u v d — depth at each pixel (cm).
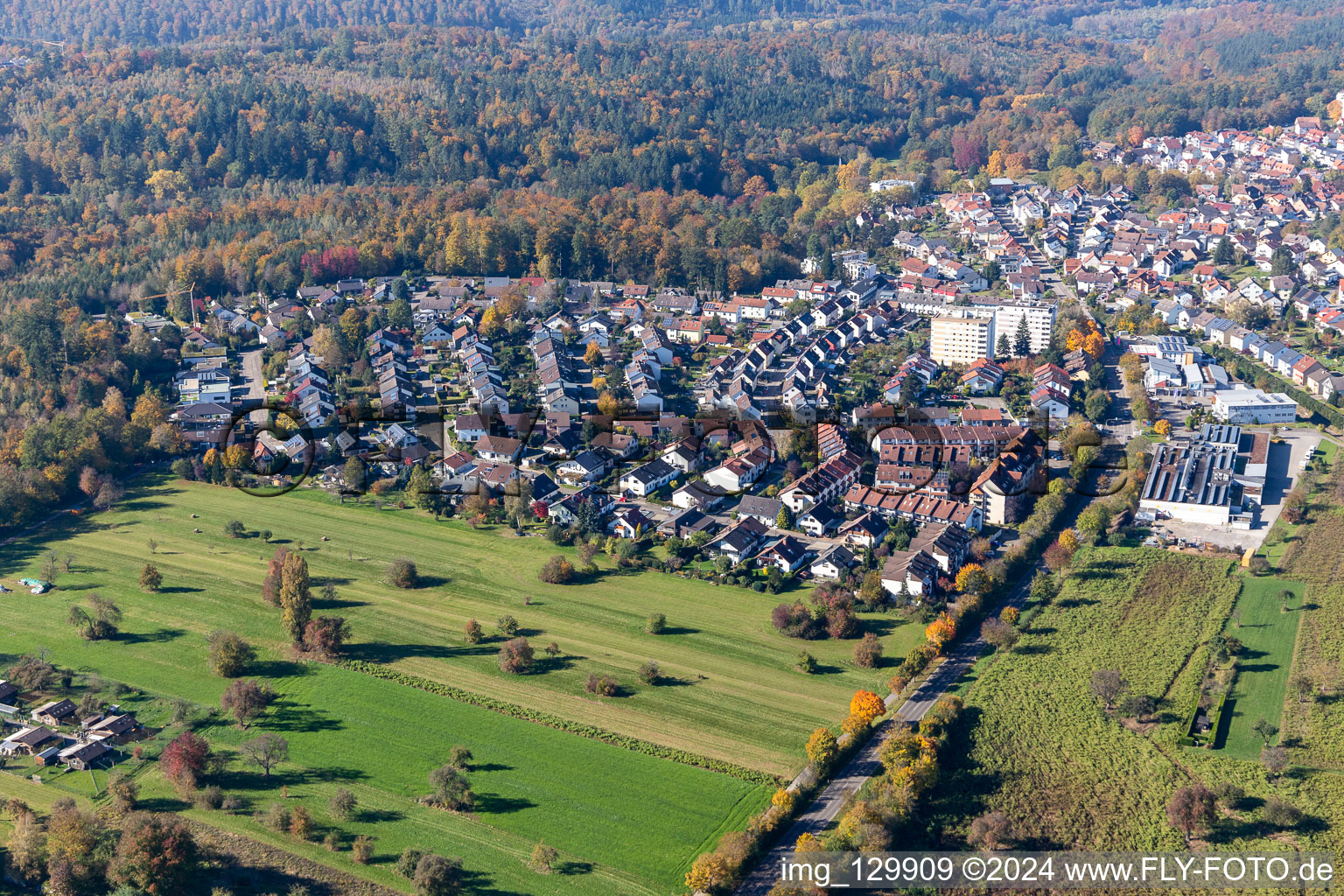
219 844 17825
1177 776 18912
